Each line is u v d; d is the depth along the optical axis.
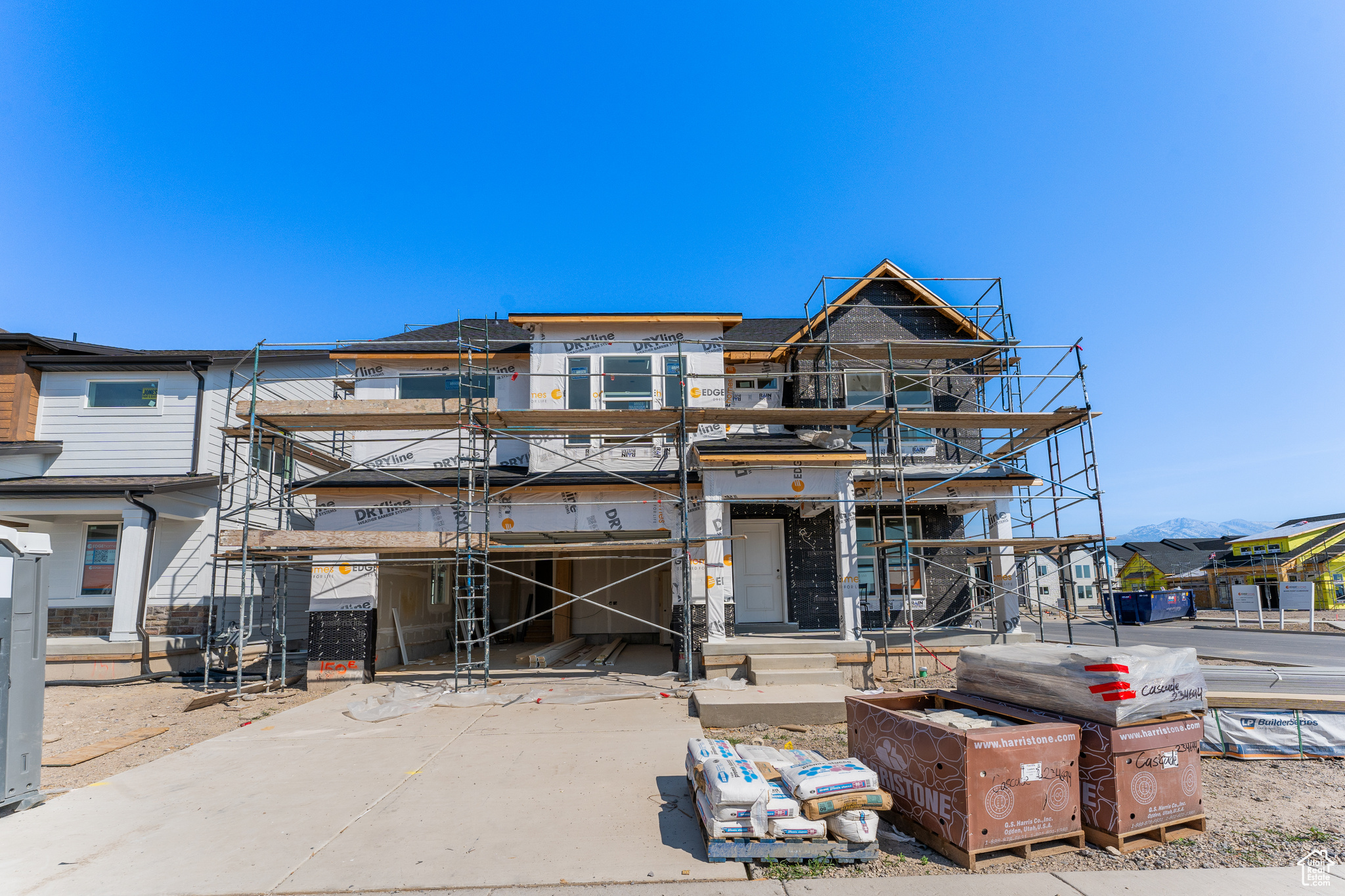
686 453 12.59
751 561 14.99
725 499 11.80
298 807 5.66
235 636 13.95
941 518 15.41
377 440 11.79
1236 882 4.18
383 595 13.13
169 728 8.94
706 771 4.90
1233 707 7.13
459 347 11.72
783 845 4.52
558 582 18.39
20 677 5.73
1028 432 13.80
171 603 14.56
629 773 6.49
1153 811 4.75
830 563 14.98
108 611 14.48
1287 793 5.91
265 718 9.29
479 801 5.75
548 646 16.06
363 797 5.90
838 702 8.64
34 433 15.48
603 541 13.82
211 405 15.77
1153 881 4.21
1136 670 4.81
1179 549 56.91
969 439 15.87
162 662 13.41
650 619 18.41
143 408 15.70
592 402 14.16
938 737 4.75
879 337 16.33
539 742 7.66
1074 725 4.82
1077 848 4.70
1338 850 4.65
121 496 13.42
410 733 8.18
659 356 14.40
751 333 18.02
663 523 12.10
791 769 4.84
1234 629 27.88
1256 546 44.34
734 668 10.97
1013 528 13.92
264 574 14.95
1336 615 33.84
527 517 12.07
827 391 15.70
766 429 15.33
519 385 14.71
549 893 4.14
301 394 17.41
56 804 5.82
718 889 4.17
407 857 4.64
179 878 4.39
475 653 16.09
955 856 4.50
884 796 4.64
